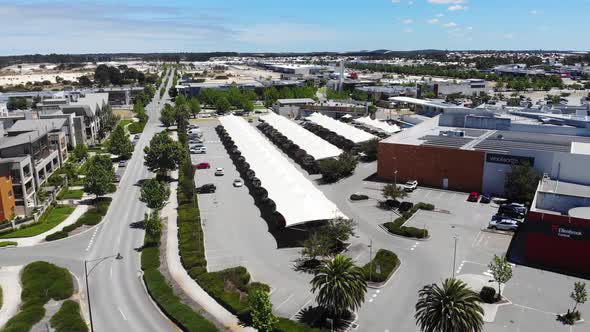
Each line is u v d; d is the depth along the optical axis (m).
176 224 82.88
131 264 68.00
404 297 56.28
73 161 126.31
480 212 85.69
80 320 51.78
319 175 114.94
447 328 41.47
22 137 104.19
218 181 109.75
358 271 50.25
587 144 93.62
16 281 63.53
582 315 52.00
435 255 68.12
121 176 116.12
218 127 181.88
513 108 148.00
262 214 86.62
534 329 49.41
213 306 55.59
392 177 108.06
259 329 47.91
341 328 49.94
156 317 53.69
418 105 185.75
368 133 143.00
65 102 170.50
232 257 68.44
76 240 77.19
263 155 114.06
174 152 109.75
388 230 77.75
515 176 88.06
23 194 90.94
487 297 54.97
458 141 106.19
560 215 62.81
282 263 66.31
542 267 63.84
